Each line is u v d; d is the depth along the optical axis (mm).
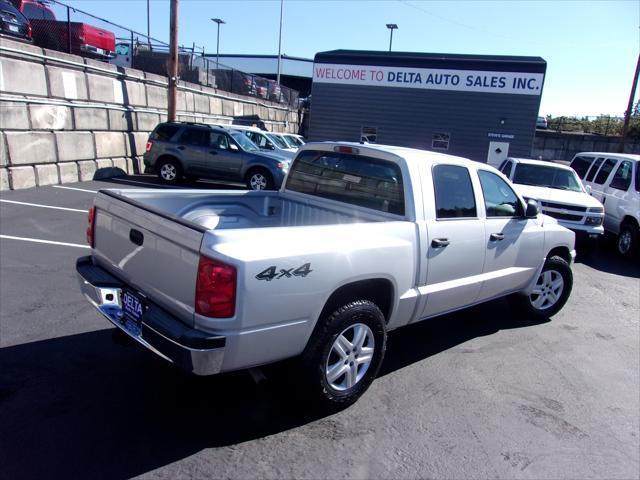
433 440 3297
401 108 23891
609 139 31219
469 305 4656
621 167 10992
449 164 4273
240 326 2768
